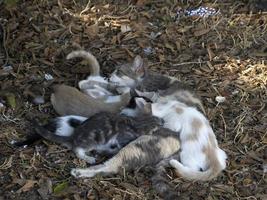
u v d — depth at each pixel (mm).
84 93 8617
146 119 7949
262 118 8781
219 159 7781
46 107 8703
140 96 8336
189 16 10609
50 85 9062
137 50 9898
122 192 7598
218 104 8953
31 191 7570
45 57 9602
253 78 9453
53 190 7562
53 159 7918
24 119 8500
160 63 9680
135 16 10562
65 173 7762
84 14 10492
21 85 9062
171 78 8977
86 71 9344
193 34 10266
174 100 8484
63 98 8352
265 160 8211
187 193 7668
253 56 9898
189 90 8750
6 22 10125
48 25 10195
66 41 9930
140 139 7730
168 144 7777
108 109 8297
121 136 7887
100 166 7672
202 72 9555
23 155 7949
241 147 8375
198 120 7898
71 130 8148
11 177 7730
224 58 9820
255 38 10273
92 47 9875
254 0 10945
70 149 8000
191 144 7797
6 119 8461
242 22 10562
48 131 7996
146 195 7590
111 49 9898
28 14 10336
